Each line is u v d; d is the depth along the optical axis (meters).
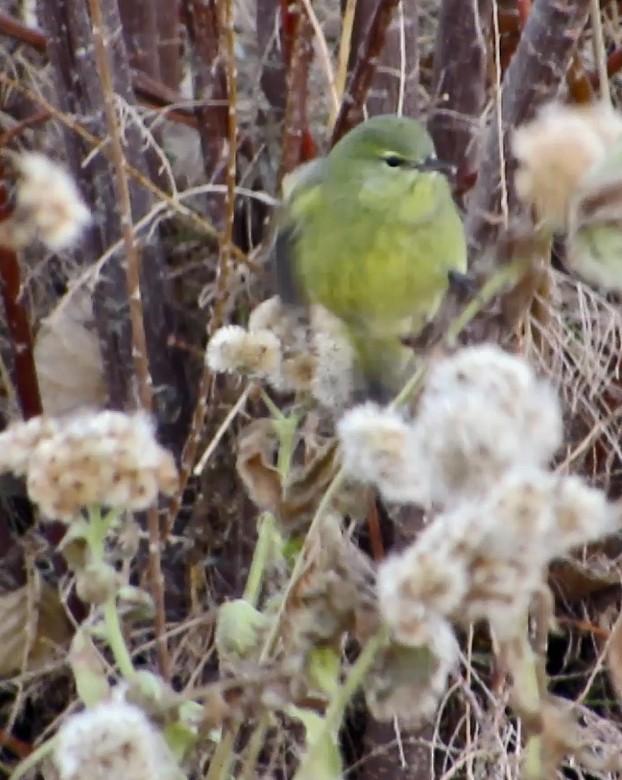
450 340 3.72
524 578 2.94
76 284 6.47
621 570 6.64
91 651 3.71
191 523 6.62
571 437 6.82
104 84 5.07
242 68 7.79
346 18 6.66
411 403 4.43
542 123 3.91
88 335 7.29
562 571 6.69
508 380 3.18
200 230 6.96
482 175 5.93
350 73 7.01
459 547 2.92
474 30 6.66
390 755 6.18
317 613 3.55
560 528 2.92
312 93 7.64
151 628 6.14
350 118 6.52
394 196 5.95
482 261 3.78
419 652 3.46
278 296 6.14
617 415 6.59
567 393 6.71
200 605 6.63
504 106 5.81
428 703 3.50
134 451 3.53
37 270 7.13
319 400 4.63
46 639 6.68
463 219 6.74
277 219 6.45
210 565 6.73
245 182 7.15
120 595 4.05
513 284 3.72
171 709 3.52
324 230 6.07
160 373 6.77
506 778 6.05
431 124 6.91
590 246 3.46
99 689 3.65
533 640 4.31
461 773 6.46
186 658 6.50
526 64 5.65
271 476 4.26
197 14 6.82
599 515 2.94
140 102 7.08
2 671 6.75
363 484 4.12
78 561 3.67
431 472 3.11
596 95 6.97
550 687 6.95
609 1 7.07
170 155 7.54
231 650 3.94
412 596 2.91
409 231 5.90
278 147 7.12
